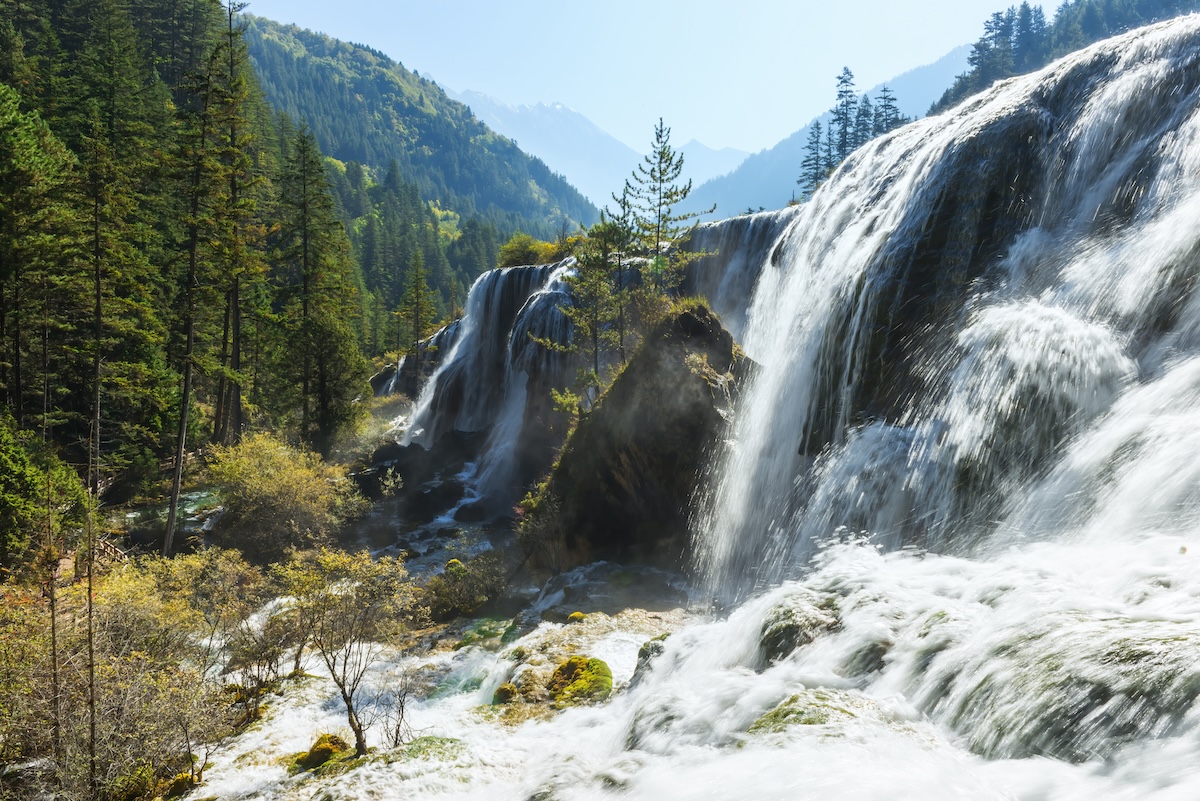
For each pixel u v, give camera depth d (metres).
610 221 25.09
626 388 19.52
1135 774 3.42
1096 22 120.25
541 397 33.25
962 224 14.42
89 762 9.62
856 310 15.68
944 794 3.71
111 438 32.12
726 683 6.90
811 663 6.82
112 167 26.95
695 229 33.88
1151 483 7.60
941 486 11.57
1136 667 4.05
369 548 26.27
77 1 64.06
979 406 11.60
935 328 13.81
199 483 33.31
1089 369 10.16
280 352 39.12
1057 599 5.81
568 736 8.88
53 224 27.88
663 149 24.94
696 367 18.88
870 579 8.11
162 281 37.09
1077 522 8.43
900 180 17.80
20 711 10.04
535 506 21.33
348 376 37.47
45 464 22.28
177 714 10.98
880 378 14.42
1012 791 3.68
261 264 35.00
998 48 97.88
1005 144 14.52
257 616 18.41
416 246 129.00
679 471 18.53
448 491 31.67
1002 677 4.80
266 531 25.58
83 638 11.60
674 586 17.03
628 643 13.20
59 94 48.25
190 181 31.47
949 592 7.27
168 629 14.48
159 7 75.94
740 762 4.86
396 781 7.59
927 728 4.96
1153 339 10.08
